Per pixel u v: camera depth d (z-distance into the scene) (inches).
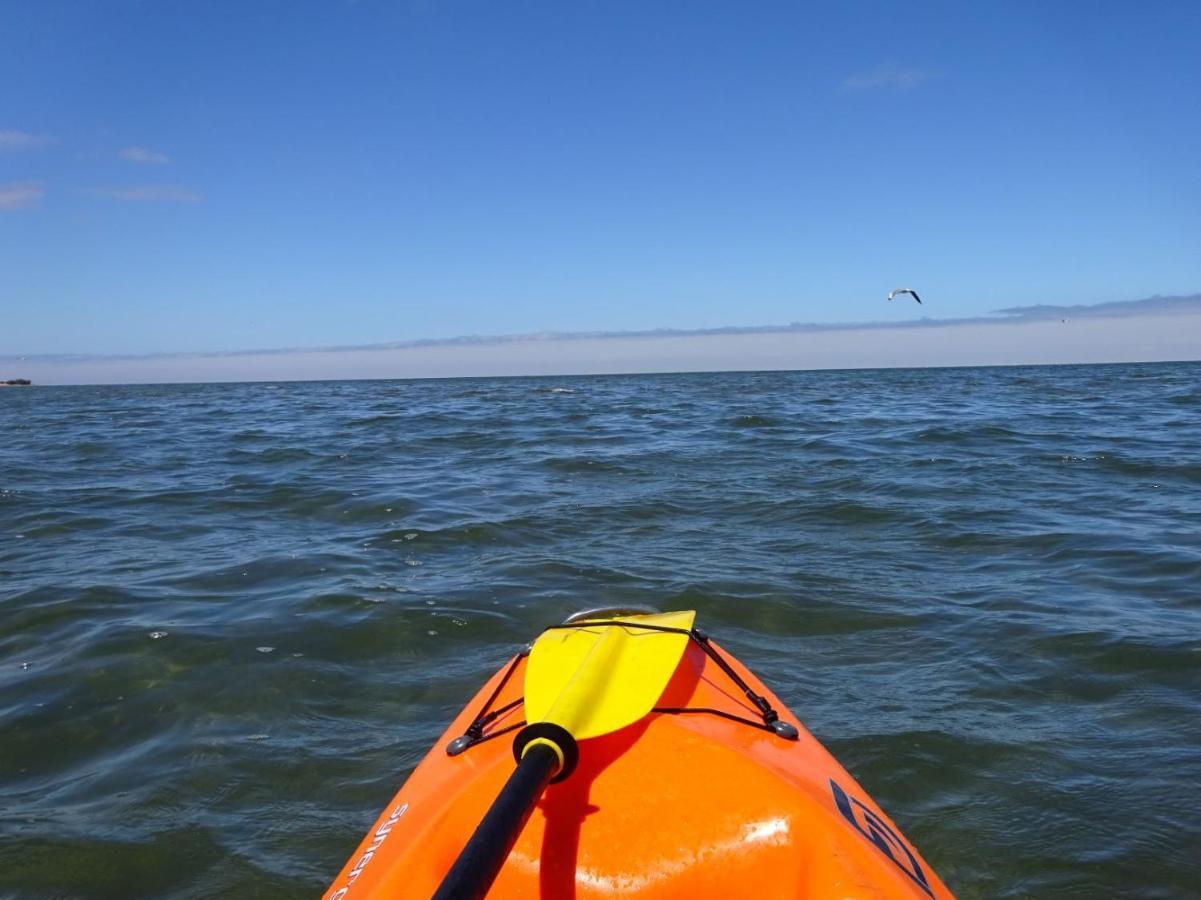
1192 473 168.6
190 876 47.0
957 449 215.0
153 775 57.0
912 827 50.9
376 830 39.2
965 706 65.6
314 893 45.6
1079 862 47.5
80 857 48.6
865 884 32.2
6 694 69.3
